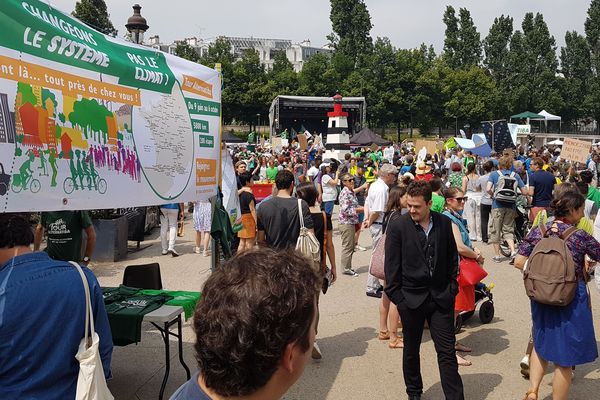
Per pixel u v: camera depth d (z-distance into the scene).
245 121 72.25
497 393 4.75
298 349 1.26
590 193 8.30
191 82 4.89
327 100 52.19
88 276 2.65
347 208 9.05
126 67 3.95
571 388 4.86
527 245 4.32
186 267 10.01
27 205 3.00
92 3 45.00
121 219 10.79
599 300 7.69
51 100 3.21
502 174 10.07
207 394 1.26
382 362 5.48
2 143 2.84
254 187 14.63
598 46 81.88
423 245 4.21
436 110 70.75
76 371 2.55
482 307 6.64
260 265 1.29
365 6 77.75
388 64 68.06
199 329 1.24
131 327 4.03
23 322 2.42
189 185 4.83
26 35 3.04
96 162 3.58
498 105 75.25
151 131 4.22
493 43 83.06
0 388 2.41
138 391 4.79
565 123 82.81
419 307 4.19
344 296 7.95
